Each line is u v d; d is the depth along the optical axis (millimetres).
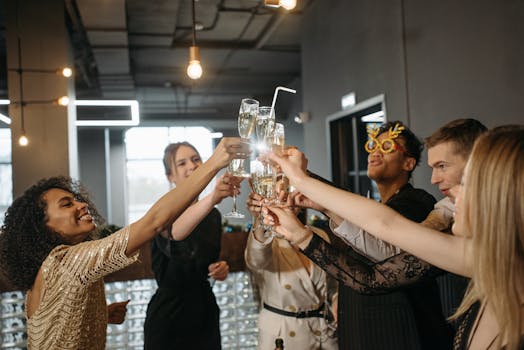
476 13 3045
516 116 2748
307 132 6211
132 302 3201
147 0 5438
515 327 805
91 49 6336
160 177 14531
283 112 11516
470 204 863
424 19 3619
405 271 1177
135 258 1199
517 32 2705
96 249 1182
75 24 5641
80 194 1484
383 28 4207
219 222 2182
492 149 841
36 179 5004
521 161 805
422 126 3703
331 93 5406
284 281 1838
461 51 3211
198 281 2047
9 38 5039
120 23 5324
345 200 1030
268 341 1838
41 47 5078
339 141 5480
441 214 1334
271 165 1417
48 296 1185
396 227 984
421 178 3668
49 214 1310
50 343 1189
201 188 1289
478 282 852
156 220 1217
